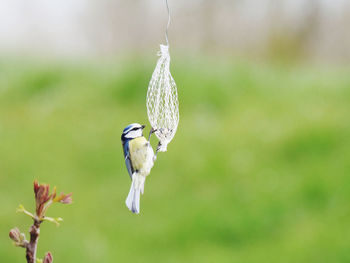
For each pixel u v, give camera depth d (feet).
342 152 35.99
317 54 84.28
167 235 30.89
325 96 46.62
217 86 47.37
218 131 41.22
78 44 92.48
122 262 29.17
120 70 52.70
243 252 28.94
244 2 85.35
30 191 36.91
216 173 36.29
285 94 47.85
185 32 87.10
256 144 39.06
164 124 14.52
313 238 28.96
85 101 47.98
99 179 37.65
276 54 84.12
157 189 35.47
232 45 85.92
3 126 44.16
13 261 30.66
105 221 33.04
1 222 33.91
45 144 41.73
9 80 53.72
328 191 32.42
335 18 83.51
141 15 88.74
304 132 38.93
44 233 32.53
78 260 29.91
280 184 33.91
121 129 42.65
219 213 32.01
